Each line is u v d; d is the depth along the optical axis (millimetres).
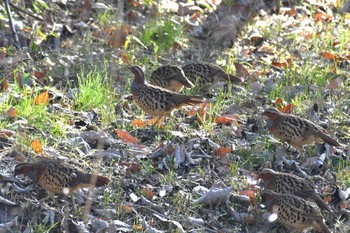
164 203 10766
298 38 16625
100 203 10578
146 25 16266
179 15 17375
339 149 12430
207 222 10523
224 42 16312
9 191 10523
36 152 11406
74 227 10047
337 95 14125
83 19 16672
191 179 11336
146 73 14570
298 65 15492
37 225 9945
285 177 10820
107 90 13336
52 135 12023
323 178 11656
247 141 12492
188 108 13289
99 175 10328
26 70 14078
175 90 13891
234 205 10859
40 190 10664
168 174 11359
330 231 10125
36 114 12336
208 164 11711
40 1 15188
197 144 12125
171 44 15938
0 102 12555
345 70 15312
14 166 11070
